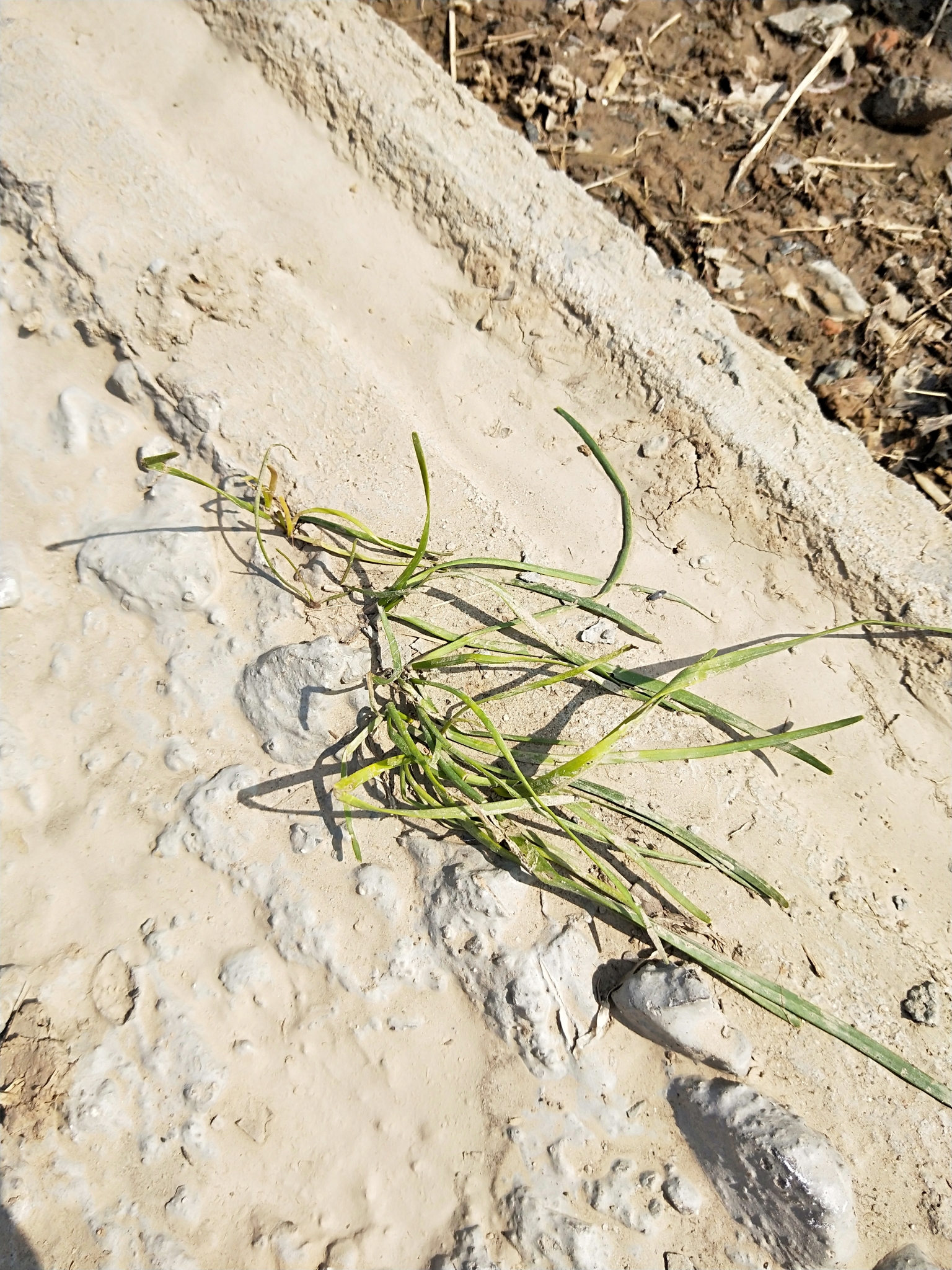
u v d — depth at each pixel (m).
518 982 0.28
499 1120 0.28
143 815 0.32
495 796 0.31
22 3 0.38
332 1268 0.27
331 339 0.37
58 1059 0.29
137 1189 0.28
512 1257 0.27
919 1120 0.28
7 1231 0.28
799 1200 0.26
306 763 0.32
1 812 0.32
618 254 0.37
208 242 0.36
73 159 0.35
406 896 0.30
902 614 0.34
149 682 0.34
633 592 0.35
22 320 0.36
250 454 0.35
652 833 0.31
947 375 0.37
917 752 0.34
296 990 0.30
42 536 0.35
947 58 0.40
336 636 0.33
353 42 0.39
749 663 0.35
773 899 0.30
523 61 0.41
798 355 0.38
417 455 0.29
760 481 0.35
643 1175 0.28
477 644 0.34
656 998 0.28
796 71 0.41
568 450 0.37
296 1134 0.29
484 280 0.38
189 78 0.39
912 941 0.31
